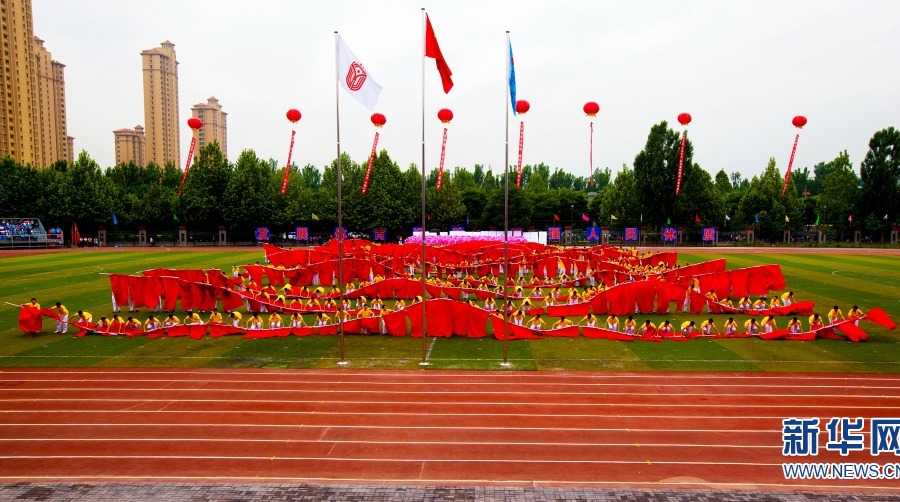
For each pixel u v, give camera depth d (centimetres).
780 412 1973
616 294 3644
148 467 1602
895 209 9219
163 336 3067
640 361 2592
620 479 1528
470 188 11550
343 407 2034
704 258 6956
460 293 4088
